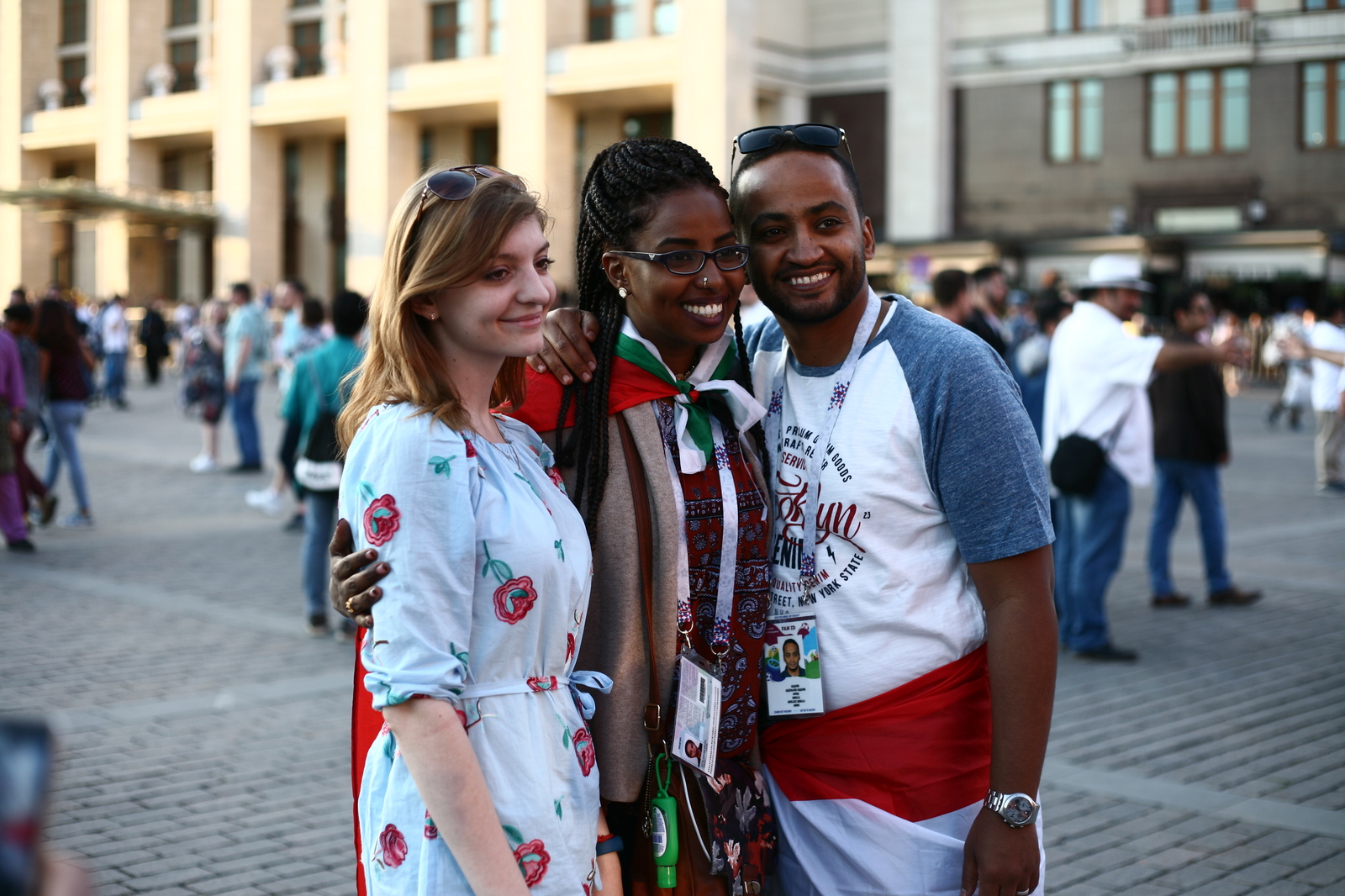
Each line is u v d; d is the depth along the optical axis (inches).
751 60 1179.3
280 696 227.0
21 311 386.6
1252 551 391.9
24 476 394.3
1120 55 1302.9
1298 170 1240.8
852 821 85.0
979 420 81.4
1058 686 240.2
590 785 76.0
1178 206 1293.1
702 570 83.6
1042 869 83.6
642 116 1300.4
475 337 73.2
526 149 1248.8
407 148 1366.9
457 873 69.6
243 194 1451.8
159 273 1587.1
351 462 71.7
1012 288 1164.5
